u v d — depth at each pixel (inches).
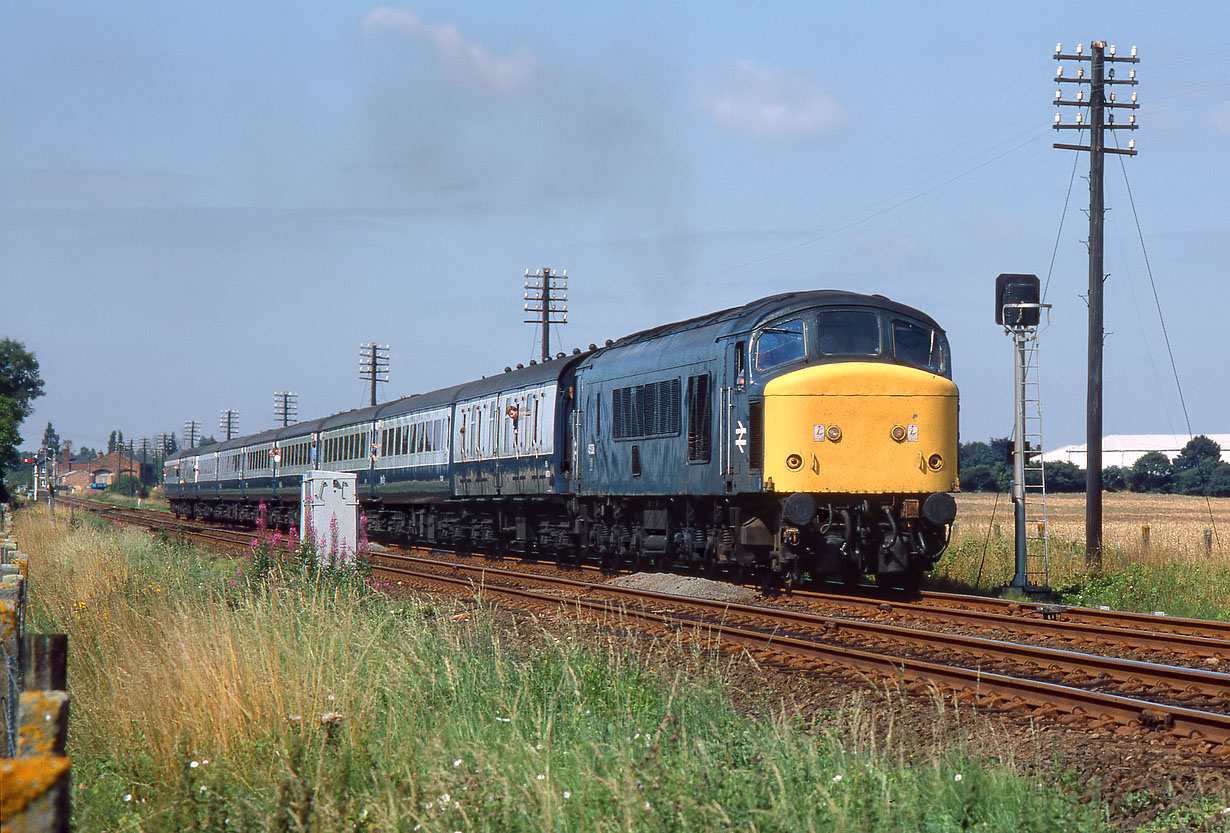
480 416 2351.1
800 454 1348.4
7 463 7111.2
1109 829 482.3
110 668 725.9
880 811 450.9
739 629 1037.2
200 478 4953.3
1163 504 6358.3
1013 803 485.7
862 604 1314.0
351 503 1347.2
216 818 465.4
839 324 1403.8
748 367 1400.1
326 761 522.9
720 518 1492.4
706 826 430.3
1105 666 845.2
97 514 4623.5
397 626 885.8
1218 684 770.8
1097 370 1786.4
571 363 2006.6
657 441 1631.4
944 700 751.7
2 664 418.0
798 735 593.9
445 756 534.6
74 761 589.9
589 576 1804.9
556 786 491.5
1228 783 540.7
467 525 2486.5
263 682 606.9
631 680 743.1
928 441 1381.6
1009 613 1241.4
